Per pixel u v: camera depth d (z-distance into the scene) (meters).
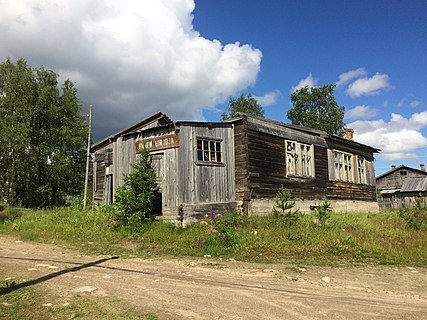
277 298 5.85
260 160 17.00
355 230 13.29
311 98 49.75
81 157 39.88
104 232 13.62
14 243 12.42
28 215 19.88
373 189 26.94
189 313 5.06
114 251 10.59
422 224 15.10
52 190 36.81
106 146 20.92
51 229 14.81
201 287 6.50
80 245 11.71
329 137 22.00
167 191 14.91
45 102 36.41
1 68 35.44
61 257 9.66
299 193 19.14
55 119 37.19
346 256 9.93
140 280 6.98
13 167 33.28
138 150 16.41
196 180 14.92
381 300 5.95
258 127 17.20
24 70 36.28
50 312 5.07
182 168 14.60
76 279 7.00
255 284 6.84
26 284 6.57
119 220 14.64
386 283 7.18
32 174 34.12
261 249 10.44
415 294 6.39
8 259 9.30
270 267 8.50
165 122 21.31
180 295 5.95
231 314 5.04
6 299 5.64
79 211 19.14
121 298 5.73
